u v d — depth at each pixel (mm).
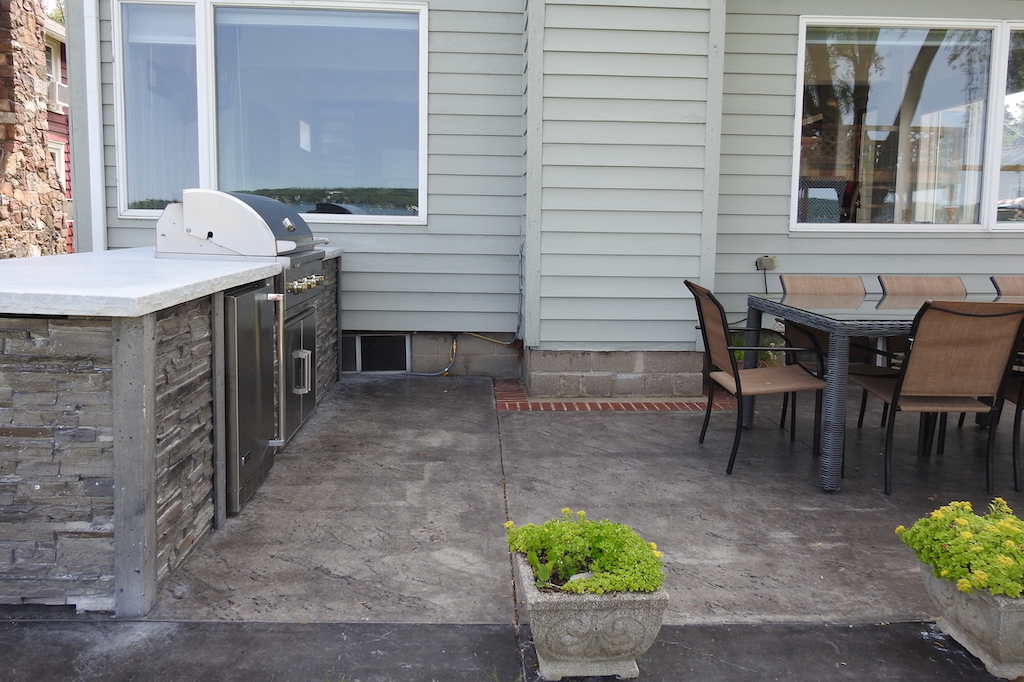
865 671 2152
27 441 2297
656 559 2107
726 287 5848
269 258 3623
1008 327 3314
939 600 2285
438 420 4641
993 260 5945
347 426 4465
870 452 4176
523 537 2170
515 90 5508
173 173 5480
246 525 3051
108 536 2336
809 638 2314
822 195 5930
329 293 5184
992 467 3576
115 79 5316
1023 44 5859
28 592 2357
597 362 5195
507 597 2518
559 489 3535
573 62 4871
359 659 2164
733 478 3719
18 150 8469
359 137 5582
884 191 5988
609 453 4078
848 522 3191
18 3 8352
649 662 2178
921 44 5828
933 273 5934
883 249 5883
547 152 4949
